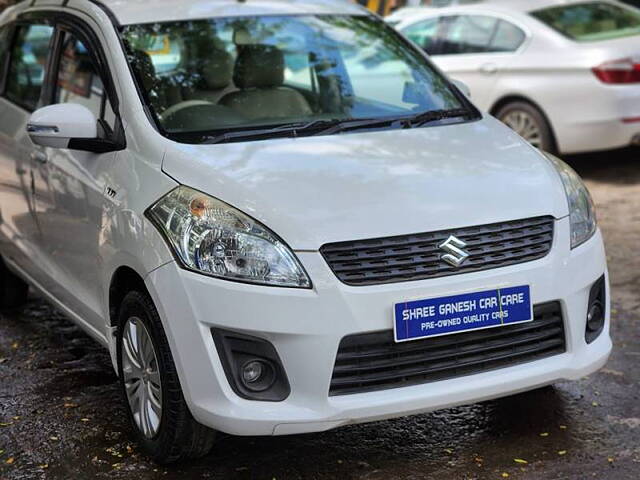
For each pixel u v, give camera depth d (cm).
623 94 800
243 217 336
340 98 463
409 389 336
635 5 1178
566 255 358
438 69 488
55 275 462
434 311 333
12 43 540
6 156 505
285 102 452
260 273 327
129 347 378
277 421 327
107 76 426
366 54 486
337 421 328
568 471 357
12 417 425
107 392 450
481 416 406
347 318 325
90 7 464
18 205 497
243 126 414
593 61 806
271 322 324
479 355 347
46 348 514
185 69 447
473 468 362
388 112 455
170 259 338
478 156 388
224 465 371
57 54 479
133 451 386
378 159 378
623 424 394
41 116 394
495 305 341
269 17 491
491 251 345
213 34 463
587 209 383
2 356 504
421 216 341
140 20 455
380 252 332
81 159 418
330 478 358
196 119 412
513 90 855
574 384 435
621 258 624
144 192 365
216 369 329
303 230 330
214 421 333
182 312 334
